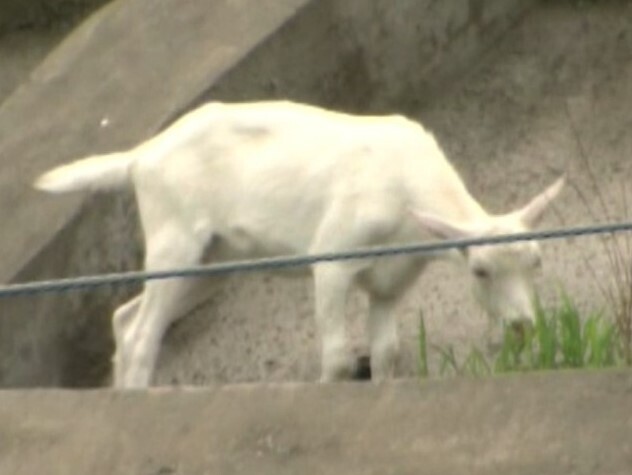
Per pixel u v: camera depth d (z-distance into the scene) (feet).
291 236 49.39
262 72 57.93
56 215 55.21
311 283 55.67
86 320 54.80
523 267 47.85
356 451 40.04
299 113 50.06
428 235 48.57
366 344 53.06
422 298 54.24
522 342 47.67
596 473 38.68
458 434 39.83
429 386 40.78
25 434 41.91
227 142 49.93
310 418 40.75
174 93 57.82
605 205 56.44
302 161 49.34
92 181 50.93
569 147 58.44
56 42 68.03
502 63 60.70
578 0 61.31
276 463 40.22
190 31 59.62
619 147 58.18
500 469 39.11
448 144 59.21
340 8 58.54
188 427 41.27
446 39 59.98
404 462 39.65
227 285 55.72
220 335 54.95
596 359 47.85
